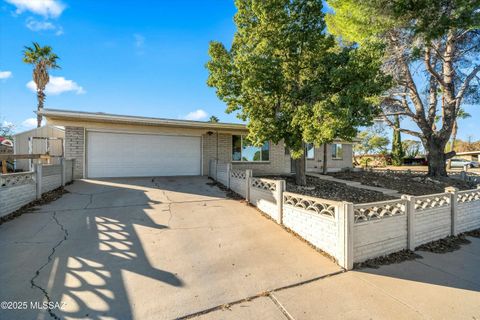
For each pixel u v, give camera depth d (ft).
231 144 42.29
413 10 26.78
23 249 12.69
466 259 13.74
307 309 8.79
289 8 27.09
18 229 15.24
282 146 47.47
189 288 9.93
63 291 9.35
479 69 39.32
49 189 23.67
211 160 37.42
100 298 9.04
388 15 28.43
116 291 9.52
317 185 34.01
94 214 18.54
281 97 27.91
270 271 11.51
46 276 10.32
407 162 88.53
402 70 39.81
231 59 29.09
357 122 21.68
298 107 24.34
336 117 20.38
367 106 21.99
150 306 8.71
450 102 40.98
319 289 10.15
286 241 15.03
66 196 23.15
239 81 27.81
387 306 9.05
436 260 13.50
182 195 25.40
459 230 18.26
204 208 21.29
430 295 9.87
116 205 21.03
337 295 9.73
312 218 14.51
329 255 13.14
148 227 16.52
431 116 45.88
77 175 31.73
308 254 13.39
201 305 8.89
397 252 14.25
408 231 14.78
